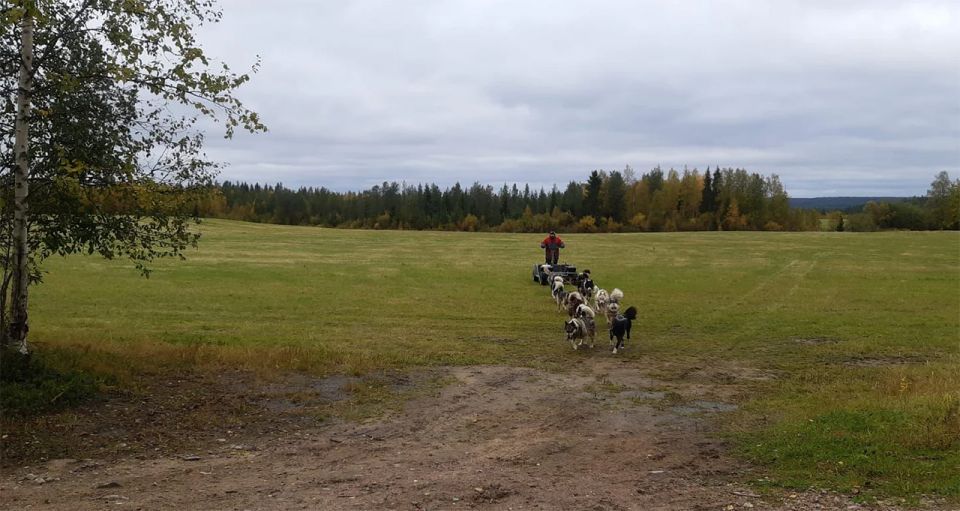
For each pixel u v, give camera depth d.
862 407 10.36
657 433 9.82
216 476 7.81
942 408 9.59
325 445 9.16
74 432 9.09
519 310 22.94
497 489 7.36
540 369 14.27
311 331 18.28
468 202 124.75
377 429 9.97
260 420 10.20
